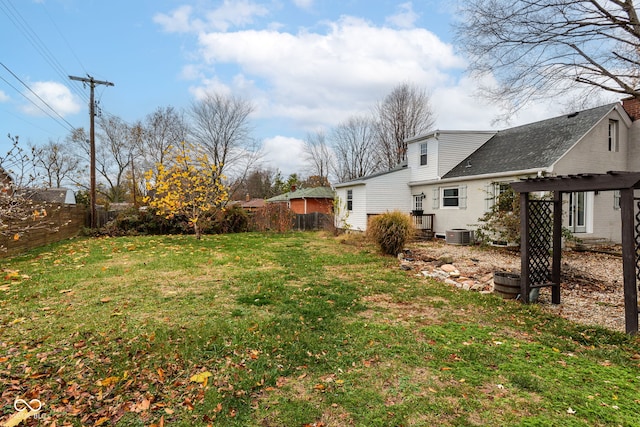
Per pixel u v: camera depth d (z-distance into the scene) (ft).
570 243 35.47
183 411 7.86
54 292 16.92
